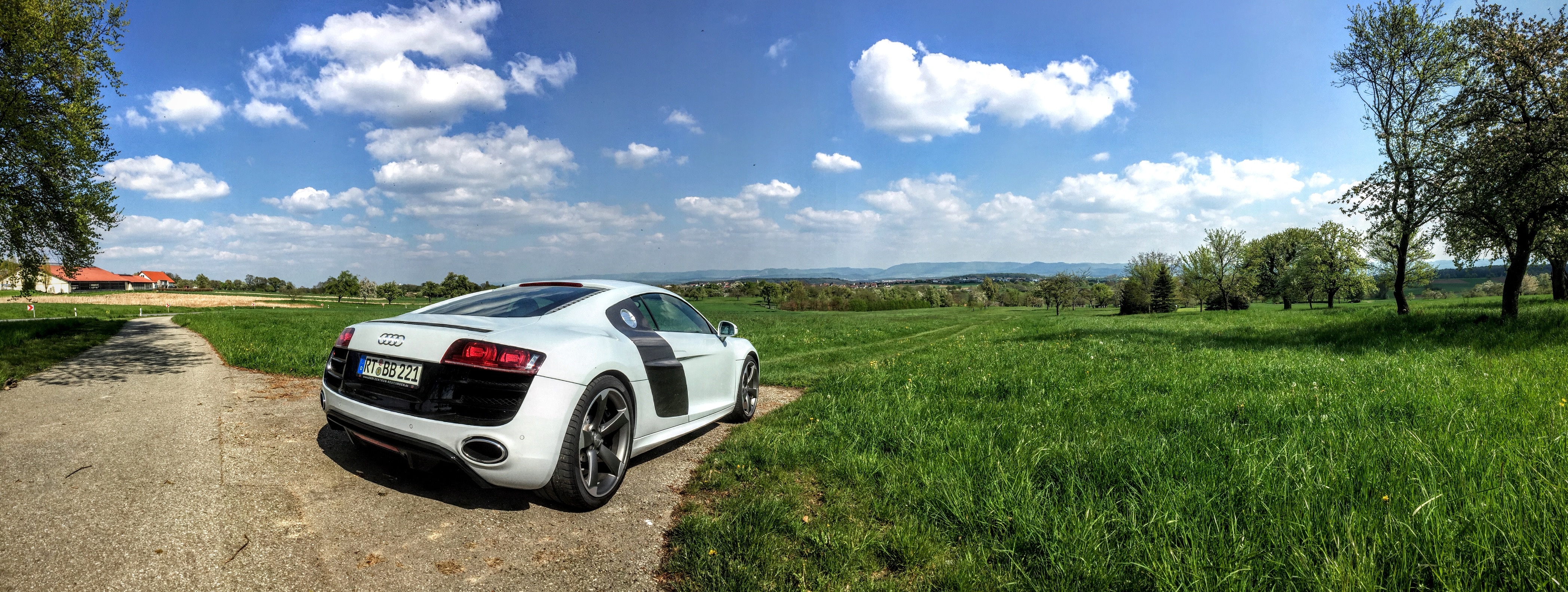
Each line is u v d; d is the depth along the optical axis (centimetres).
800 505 326
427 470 350
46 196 1052
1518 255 1273
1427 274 4484
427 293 10775
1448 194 1388
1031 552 266
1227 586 221
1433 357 830
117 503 283
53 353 921
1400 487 291
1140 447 393
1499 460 322
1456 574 211
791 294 9162
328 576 231
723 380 516
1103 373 792
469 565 250
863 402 602
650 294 457
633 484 368
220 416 481
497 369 292
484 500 320
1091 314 6956
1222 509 287
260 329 1658
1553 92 1179
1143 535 268
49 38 970
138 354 976
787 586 236
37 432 416
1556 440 348
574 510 319
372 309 6134
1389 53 1645
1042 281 8038
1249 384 678
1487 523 236
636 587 241
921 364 973
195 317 2722
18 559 221
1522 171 1190
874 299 9544
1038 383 712
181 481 318
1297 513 270
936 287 12094
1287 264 5622
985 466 364
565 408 301
